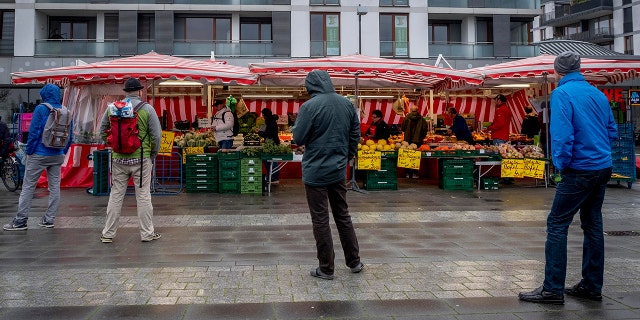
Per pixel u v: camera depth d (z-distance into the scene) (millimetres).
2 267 5098
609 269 5016
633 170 12031
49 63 29219
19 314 3787
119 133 6066
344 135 4793
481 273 4879
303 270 4992
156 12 30000
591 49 26969
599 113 4043
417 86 14852
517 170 11773
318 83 4820
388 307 3943
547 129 12180
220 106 12711
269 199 10102
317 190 4711
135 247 5980
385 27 31562
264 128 12664
